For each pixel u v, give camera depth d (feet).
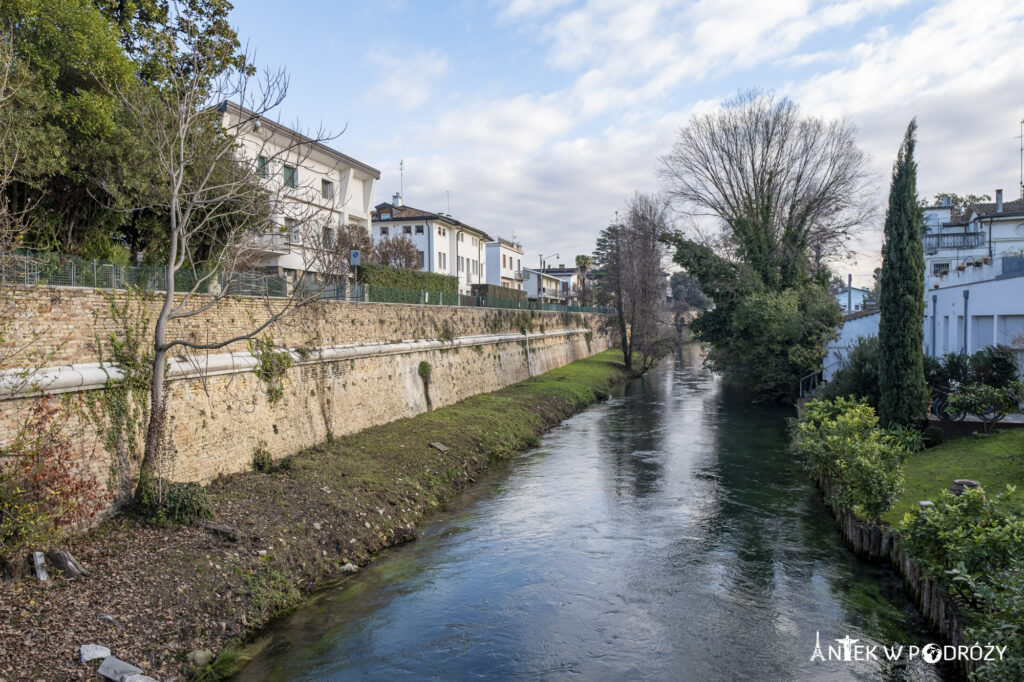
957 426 67.62
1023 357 67.26
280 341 61.05
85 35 45.27
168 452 45.60
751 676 33.32
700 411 119.34
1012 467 52.42
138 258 65.77
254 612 37.65
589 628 38.58
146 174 50.52
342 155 122.42
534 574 46.19
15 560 32.22
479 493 66.44
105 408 41.75
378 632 37.70
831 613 39.63
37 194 47.98
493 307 135.13
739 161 128.36
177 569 37.14
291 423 61.67
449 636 37.45
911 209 68.49
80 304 41.09
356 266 89.61
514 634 37.78
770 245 128.47
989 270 74.02
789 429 91.71
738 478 71.31
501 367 127.65
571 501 63.52
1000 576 29.25
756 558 48.55
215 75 48.19
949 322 87.61
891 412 68.44
